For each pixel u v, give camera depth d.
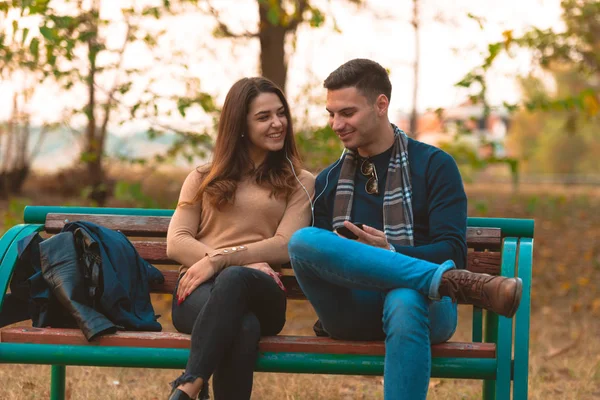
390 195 2.89
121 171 7.39
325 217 3.06
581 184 29.72
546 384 4.07
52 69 4.99
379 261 2.55
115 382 3.94
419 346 2.46
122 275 2.88
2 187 11.92
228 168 3.08
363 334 2.71
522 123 35.56
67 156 11.20
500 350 2.61
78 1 4.98
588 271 8.05
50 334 2.70
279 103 3.13
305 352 2.65
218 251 2.92
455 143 5.71
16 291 2.96
